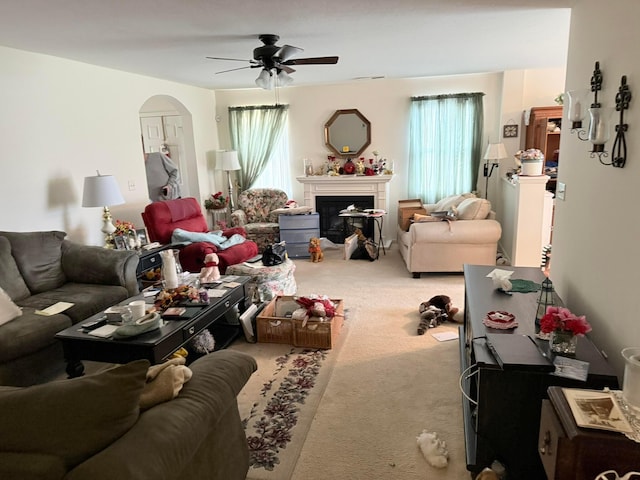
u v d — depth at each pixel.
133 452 1.24
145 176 5.29
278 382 2.84
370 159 6.50
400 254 5.98
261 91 6.64
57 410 1.21
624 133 1.87
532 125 5.50
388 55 4.35
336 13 2.89
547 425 1.44
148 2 2.56
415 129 6.16
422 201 6.35
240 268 3.97
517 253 4.84
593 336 2.24
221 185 7.01
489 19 3.10
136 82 5.06
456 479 1.98
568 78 2.85
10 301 2.94
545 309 2.11
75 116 4.25
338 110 6.41
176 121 6.53
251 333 3.41
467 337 2.80
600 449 1.26
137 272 4.07
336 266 5.54
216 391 1.63
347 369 2.98
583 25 2.54
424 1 2.68
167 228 4.80
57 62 4.03
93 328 2.67
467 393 2.47
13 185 3.67
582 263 2.45
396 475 2.01
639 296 1.71
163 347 2.50
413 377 2.85
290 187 6.87
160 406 1.48
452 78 6.00
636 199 1.74
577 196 2.56
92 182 4.02
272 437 2.30
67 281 3.71
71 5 2.57
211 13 2.82
